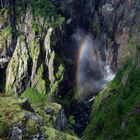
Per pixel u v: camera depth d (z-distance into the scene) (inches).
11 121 6988.2
